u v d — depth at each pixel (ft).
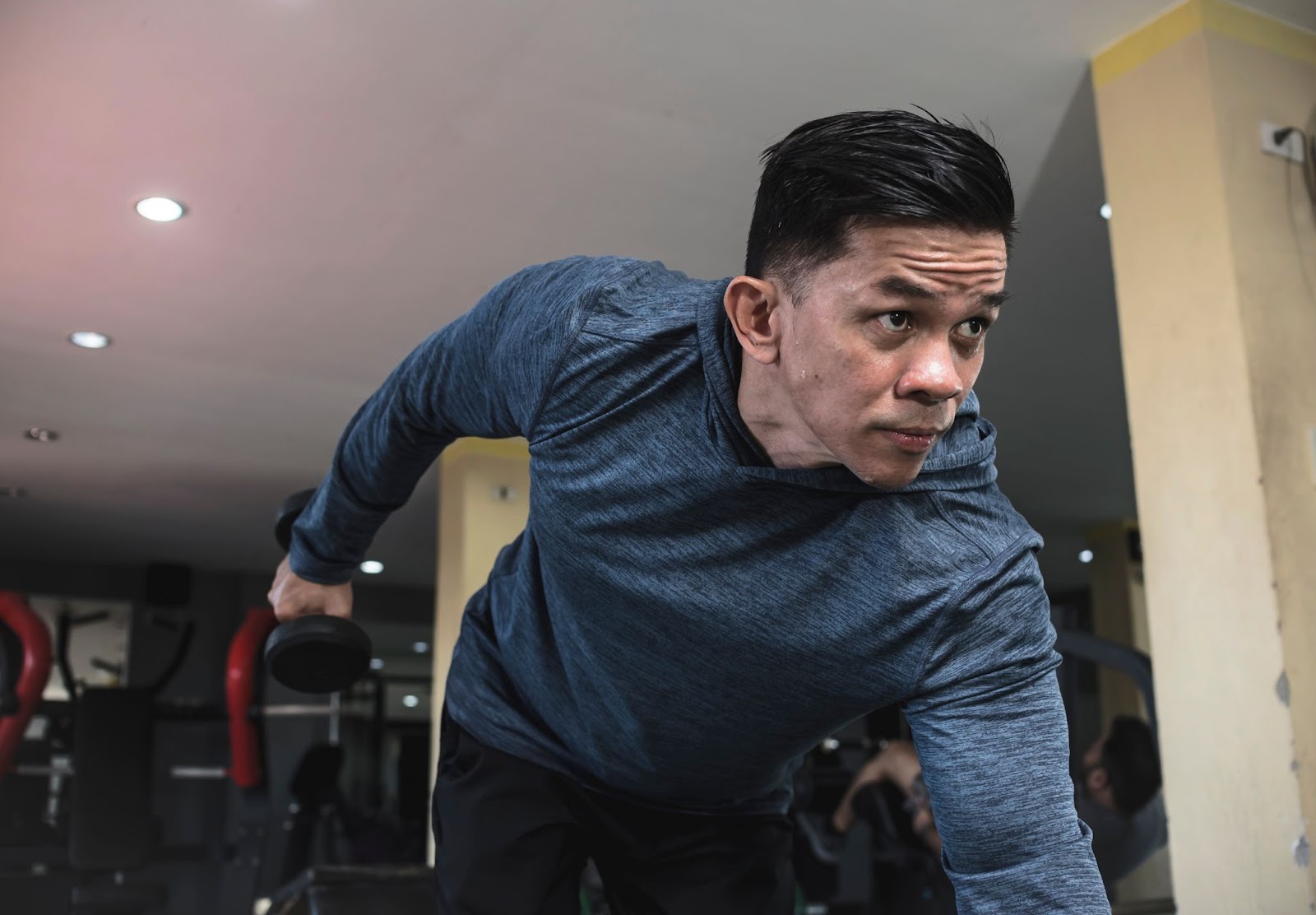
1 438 17.70
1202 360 7.36
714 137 9.68
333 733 26.40
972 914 2.87
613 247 11.70
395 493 3.81
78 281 12.41
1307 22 8.09
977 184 2.22
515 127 9.53
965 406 2.93
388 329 13.75
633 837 3.90
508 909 3.73
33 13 8.00
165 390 15.72
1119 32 8.22
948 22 8.14
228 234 11.41
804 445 2.67
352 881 10.30
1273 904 6.54
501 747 3.90
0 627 18.01
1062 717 2.92
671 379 2.86
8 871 20.44
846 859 22.48
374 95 9.08
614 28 8.23
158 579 26.30
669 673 3.18
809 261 2.33
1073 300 13.12
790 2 7.95
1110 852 9.82
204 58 8.57
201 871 24.82
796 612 2.90
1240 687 6.85
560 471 3.05
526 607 3.58
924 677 2.89
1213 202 7.46
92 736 17.70
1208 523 7.16
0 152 9.86
